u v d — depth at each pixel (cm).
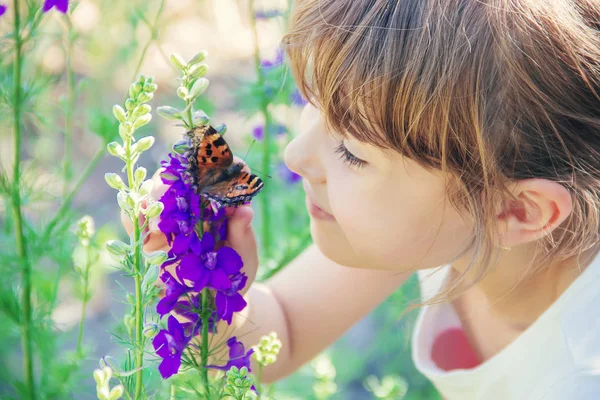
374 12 79
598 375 81
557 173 80
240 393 78
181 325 78
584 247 83
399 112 78
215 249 80
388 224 81
